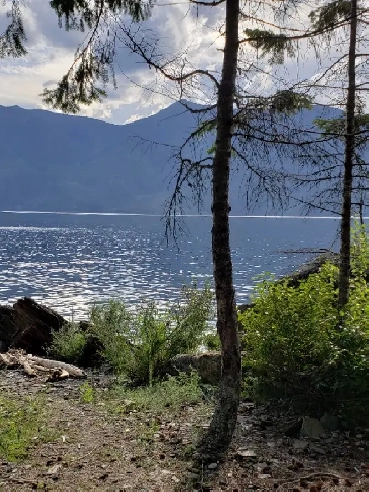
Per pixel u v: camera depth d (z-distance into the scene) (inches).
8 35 221.3
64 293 1749.5
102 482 209.6
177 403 329.7
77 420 299.1
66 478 213.8
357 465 224.4
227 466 224.2
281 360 297.0
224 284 246.5
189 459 232.4
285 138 233.8
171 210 237.8
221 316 249.0
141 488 203.5
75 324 568.7
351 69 344.8
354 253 423.2
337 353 267.6
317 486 197.2
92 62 239.5
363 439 257.4
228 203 245.0
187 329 452.4
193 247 4539.9
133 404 331.0
